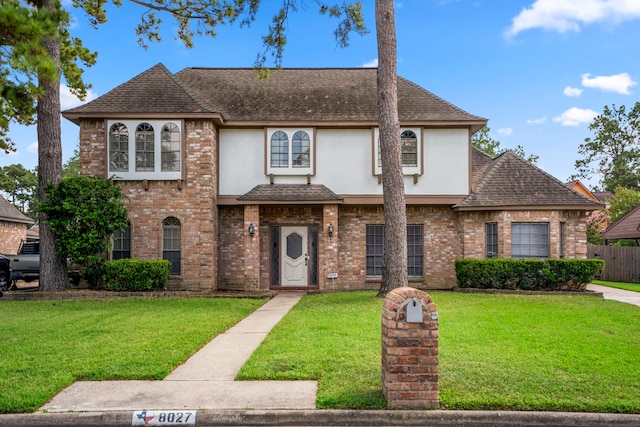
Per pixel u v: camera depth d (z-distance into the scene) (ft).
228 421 15.01
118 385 17.76
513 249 49.85
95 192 43.39
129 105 49.24
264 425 14.98
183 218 49.21
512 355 21.29
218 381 18.21
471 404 15.39
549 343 23.67
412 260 54.29
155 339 24.75
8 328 27.89
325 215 51.08
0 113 37.91
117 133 49.21
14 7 33.35
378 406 15.29
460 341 23.99
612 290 52.75
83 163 49.29
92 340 24.56
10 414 15.06
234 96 56.29
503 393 16.30
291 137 53.31
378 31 40.40
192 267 49.08
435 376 15.34
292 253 54.19
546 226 49.90
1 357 21.16
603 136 145.28
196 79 59.57
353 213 54.39
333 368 19.24
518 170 53.93
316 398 16.11
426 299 15.55
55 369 19.26
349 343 23.34
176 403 15.85
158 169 49.03
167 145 49.55
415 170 52.95
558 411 15.14
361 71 62.13
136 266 44.57
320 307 36.24
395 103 40.22
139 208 49.19
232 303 39.73
